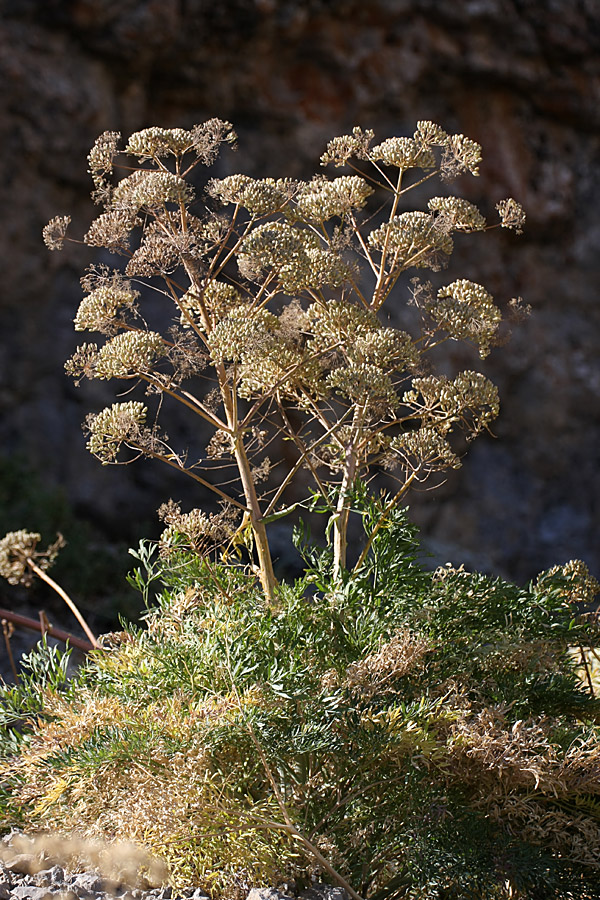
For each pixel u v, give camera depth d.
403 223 2.82
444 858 2.56
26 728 2.77
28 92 7.05
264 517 2.76
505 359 8.61
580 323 8.91
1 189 7.12
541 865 2.56
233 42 7.48
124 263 7.61
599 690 2.89
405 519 2.76
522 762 2.57
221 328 2.70
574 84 8.45
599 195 8.85
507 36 8.14
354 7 7.72
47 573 5.25
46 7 6.98
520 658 2.69
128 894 2.53
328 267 2.78
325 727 2.57
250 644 2.65
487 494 8.68
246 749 2.59
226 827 2.54
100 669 2.70
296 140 7.86
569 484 8.96
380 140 8.12
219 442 2.83
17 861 2.55
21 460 6.32
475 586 2.74
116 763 2.55
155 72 7.50
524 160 8.52
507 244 8.55
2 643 3.82
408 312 7.73
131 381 7.64
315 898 2.55
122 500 7.61
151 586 5.45
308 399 2.84
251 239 2.74
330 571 2.77
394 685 2.65
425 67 8.05
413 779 2.59
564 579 2.78
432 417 2.83
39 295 7.41
